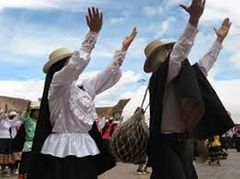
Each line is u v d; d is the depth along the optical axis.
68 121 5.06
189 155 5.32
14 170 17.00
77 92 5.11
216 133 5.25
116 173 18.09
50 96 5.03
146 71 5.67
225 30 5.93
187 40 5.01
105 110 28.50
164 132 5.22
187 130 5.18
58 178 4.94
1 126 16.70
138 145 5.27
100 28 4.91
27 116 11.28
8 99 22.62
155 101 5.28
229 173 17.55
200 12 4.95
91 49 4.90
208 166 21.53
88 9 4.88
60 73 4.88
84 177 5.02
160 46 5.52
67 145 5.02
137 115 5.32
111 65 5.53
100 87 5.46
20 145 11.19
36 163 5.05
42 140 5.08
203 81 5.35
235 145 40.88
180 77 5.12
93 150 5.12
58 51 5.26
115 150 5.31
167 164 5.16
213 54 5.86
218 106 5.25
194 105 5.04
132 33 5.68
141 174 17.48
